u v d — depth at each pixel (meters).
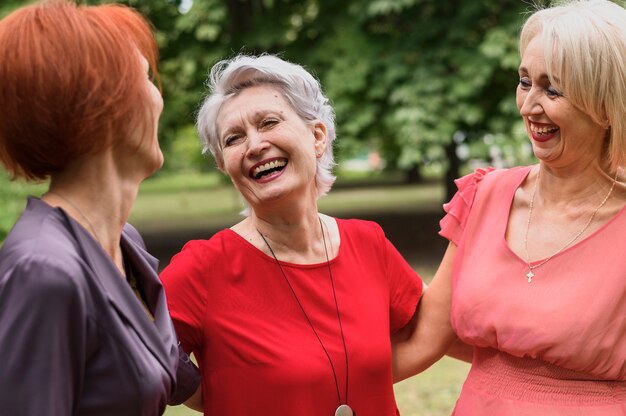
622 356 2.07
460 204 2.46
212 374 2.18
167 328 1.69
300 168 2.20
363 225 2.44
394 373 2.54
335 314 2.24
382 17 10.73
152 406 1.53
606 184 2.18
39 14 1.46
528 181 2.36
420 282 2.50
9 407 1.34
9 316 1.36
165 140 12.25
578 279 2.12
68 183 1.55
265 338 2.15
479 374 2.31
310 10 11.20
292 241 2.26
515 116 10.11
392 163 17.80
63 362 1.39
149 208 21.80
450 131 9.89
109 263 1.53
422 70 9.98
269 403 2.13
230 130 2.20
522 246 2.25
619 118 2.01
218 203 22.27
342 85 10.15
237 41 10.95
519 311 2.16
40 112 1.43
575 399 2.12
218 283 2.19
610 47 1.98
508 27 9.69
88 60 1.45
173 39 11.27
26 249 1.40
